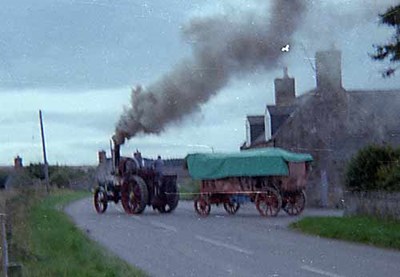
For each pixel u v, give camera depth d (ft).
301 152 130.52
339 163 126.93
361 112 128.26
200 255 57.21
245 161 112.06
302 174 113.39
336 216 91.66
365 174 90.94
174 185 115.24
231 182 112.47
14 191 87.56
